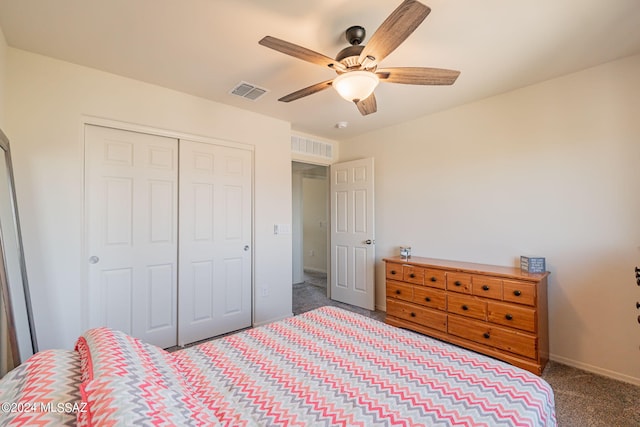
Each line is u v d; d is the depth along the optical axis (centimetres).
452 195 314
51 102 212
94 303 233
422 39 188
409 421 95
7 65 195
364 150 409
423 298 291
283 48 150
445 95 279
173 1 154
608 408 186
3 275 156
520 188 265
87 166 230
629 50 203
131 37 187
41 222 206
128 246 250
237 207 316
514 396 106
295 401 107
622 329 216
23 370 95
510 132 271
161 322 267
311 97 283
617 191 218
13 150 197
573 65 223
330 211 440
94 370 88
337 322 189
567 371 229
